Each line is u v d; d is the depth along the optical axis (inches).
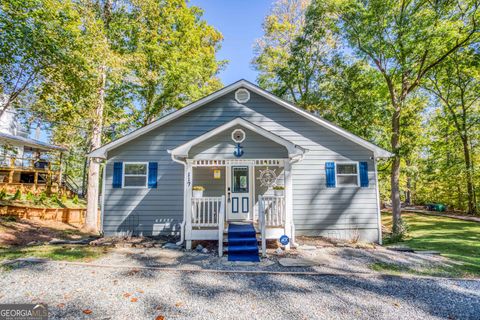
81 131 671.8
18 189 544.7
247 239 277.4
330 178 363.3
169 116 366.6
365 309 159.8
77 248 288.4
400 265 247.4
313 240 334.6
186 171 311.6
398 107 512.4
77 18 410.3
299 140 372.5
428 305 166.4
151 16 551.5
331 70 592.1
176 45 625.3
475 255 292.4
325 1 542.6
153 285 187.9
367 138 518.9
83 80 404.5
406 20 456.1
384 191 828.0
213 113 379.2
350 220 355.9
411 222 606.9
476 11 449.7
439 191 881.5
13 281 183.9
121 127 642.8
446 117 754.2
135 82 521.3
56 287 177.5
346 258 266.7
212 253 276.8
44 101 441.7
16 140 647.8
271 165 344.5
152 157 363.9
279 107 381.1
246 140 326.0
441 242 364.5
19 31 315.9
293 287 190.9
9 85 387.2
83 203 711.1
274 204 310.8
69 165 1045.2
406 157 517.7
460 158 768.3
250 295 175.9
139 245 303.4
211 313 150.3
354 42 531.8
